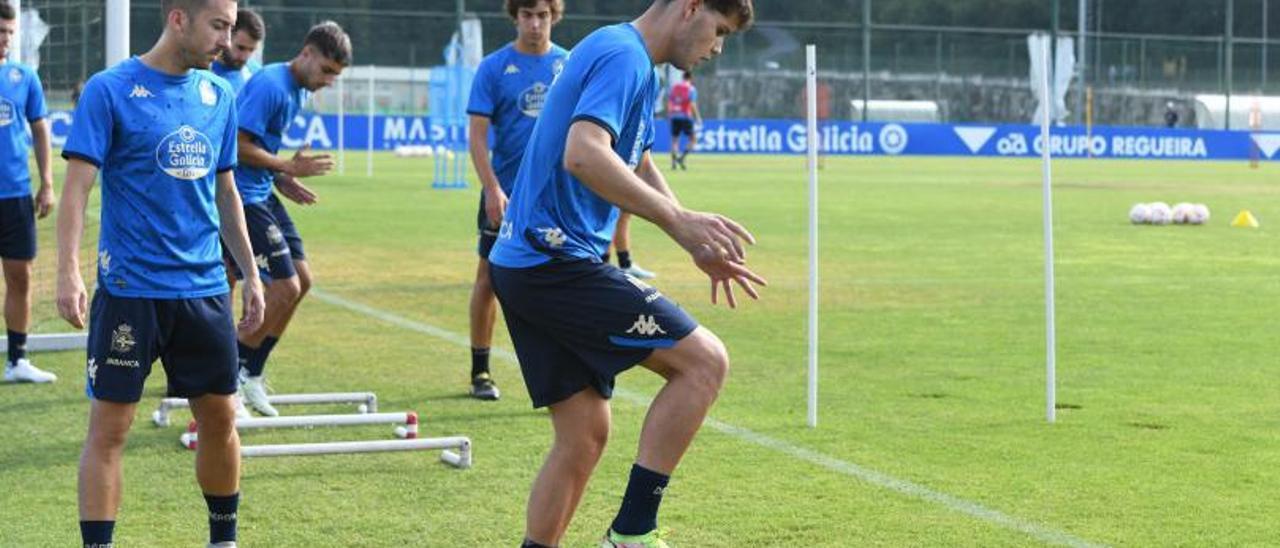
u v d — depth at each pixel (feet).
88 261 41.91
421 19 165.17
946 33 183.52
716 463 23.00
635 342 15.98
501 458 23.53
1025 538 18.94
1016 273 51.34
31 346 33.99
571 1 176.55
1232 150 178.19
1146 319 40.16
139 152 16.97
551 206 16.06
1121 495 21.17
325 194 87.66
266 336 26.58
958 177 119.85
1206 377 31.04
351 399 26.61
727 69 177.58
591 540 19.06
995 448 24.16
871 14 190.39
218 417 17.62
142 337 16.99
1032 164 151.43
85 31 39.99
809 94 25.44
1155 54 189.47
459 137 111.55
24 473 22.20
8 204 29.50
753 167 132.87
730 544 18.66
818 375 31.17
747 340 36.11
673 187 99.50
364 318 39.29
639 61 15.64
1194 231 70.08
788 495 21.09
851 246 60.44
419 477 22.25
